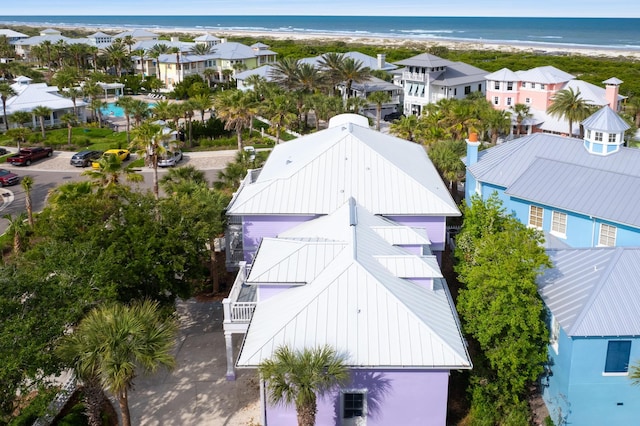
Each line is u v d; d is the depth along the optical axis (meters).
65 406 25.03
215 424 24.16
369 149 35.47
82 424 23.48
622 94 98.62
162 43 143.38
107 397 25.81
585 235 31.80
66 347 19.78
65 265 24.03
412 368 21.53
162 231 29.12
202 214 30.52
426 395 22.33
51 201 38.47
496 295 24.34
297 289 25.06
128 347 19.58
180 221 29.44
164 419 24.45
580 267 26.09
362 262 24.47
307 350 20.31
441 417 22.70
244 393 26.06
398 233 28.89
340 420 22.75
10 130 70.94
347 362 21.30
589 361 22.81
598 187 32.00
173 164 63.88
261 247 27.95
